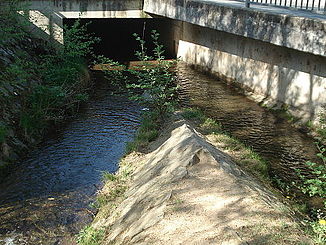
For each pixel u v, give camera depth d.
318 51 8.37
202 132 8.63
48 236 5.74
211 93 12.36
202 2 12.22
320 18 8.69
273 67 11.09
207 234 4.34
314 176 7.38
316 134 9.23
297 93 10.26
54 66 12.11
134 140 8.55
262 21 9.87
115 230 5.40
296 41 8.91
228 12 11.08
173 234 4.46
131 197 6.14
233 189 5.25
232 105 11.30
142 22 18.75
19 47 12.03
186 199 5.11
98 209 6.33
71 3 13.95
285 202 6.05
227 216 4.66
